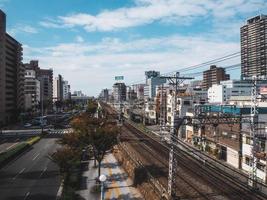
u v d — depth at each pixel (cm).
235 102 8562
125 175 4922
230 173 4819
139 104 16938
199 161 5528
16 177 4797
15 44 15188
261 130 5059
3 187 4266
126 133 9212
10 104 14588
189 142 7706
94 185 4369
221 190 3894
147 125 11712
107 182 4528
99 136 4569
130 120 13225
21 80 16250
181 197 3628
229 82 13662
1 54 12975
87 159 5966
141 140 7931
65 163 4284
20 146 7244
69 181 4272
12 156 6197
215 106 6550
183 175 4559
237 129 5297
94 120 5788
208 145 6494
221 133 5897
